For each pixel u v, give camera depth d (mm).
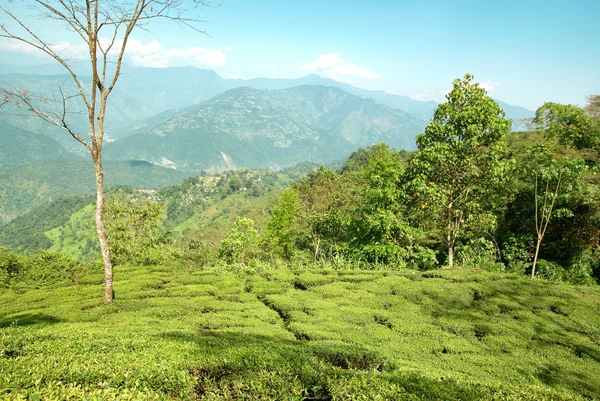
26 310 14516
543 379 8922
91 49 12406
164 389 5867
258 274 19328
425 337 11211
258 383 6094
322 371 6703
